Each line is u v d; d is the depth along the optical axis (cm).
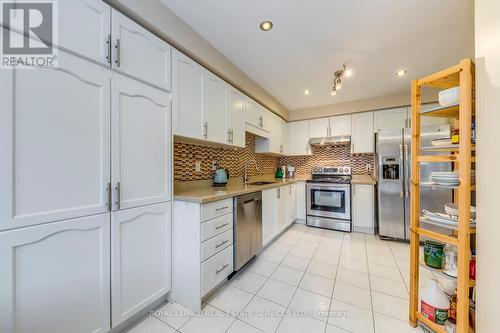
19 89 92
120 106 131
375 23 168
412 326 143
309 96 340
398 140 304
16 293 92
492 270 99
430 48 203
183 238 165
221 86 224
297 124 420
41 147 98
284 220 335
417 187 147
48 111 101
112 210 126
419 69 246
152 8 143
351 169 400
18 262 92
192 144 232
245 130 273
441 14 157
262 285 193
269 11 156
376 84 290
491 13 99
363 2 146
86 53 113
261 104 319
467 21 164
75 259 111
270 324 146
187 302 163
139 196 142
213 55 202
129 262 137
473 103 118
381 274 211
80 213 112
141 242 144
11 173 90
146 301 148
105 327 123
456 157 125
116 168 128
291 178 421
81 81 112
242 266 211
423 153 274
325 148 425
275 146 368
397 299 172
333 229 355
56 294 104
